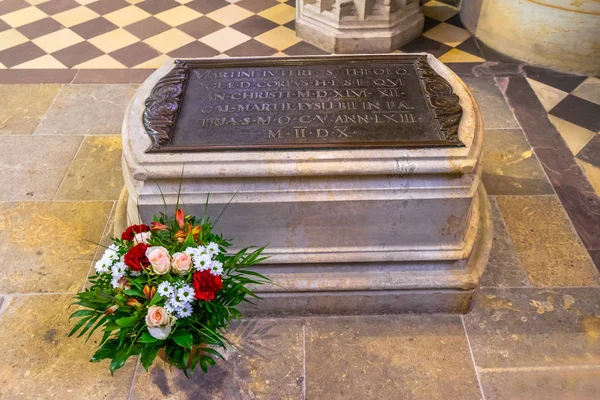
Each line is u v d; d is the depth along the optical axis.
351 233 2.00
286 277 2.05
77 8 4.60
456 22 4.34
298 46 4.02
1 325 2.09
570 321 2.09
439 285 2.03
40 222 2.55
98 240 2.46
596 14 3.37
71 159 2.94
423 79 2.27
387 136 1.94
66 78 3.65
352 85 2.26
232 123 2.03
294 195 1.89
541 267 2.30
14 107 3.35
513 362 1.96
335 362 1.97
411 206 1.90
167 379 1.91
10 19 4.43
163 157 1.86
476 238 2.25
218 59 2.46
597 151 2.96
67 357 1.98
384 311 2.14
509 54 3.88
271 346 2.02
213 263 1.58
